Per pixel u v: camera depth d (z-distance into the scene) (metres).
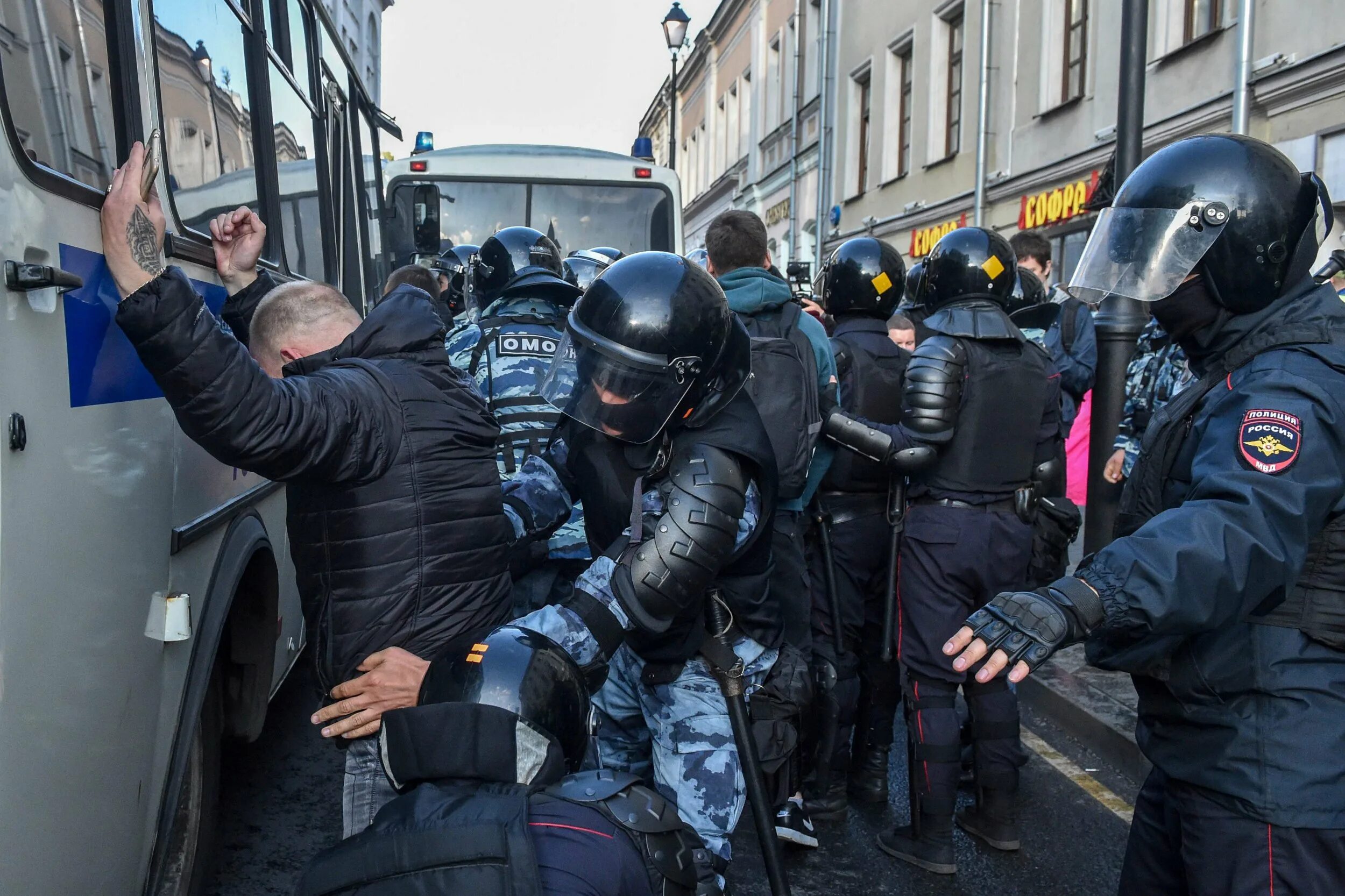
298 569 2.02
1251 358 1.75
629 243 8.39
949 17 15.75
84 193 1.77
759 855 3.37
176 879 2.52
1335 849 1.66
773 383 2.87
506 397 3.26
